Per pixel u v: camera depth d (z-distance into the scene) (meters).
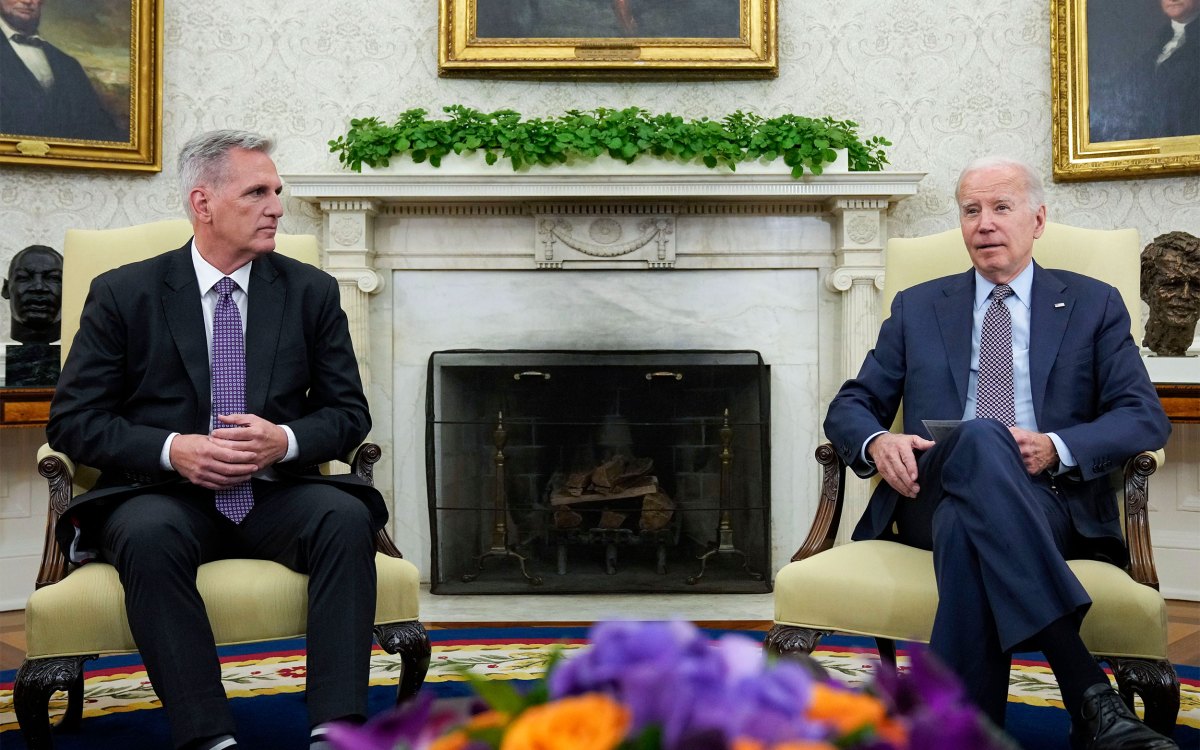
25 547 3.91
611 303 4.14
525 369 4.02
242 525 2.05
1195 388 3.49
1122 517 2.21
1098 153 4.05
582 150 3.84
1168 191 4.04
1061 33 4.07
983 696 1.79
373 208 4.01
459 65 4.18
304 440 2.08
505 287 4.14
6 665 2.99
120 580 1.85
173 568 1.81
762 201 4.08
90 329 2.12
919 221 4.22
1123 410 2.09
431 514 4.00
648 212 4.08
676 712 0.63
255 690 2.66
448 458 4.05
